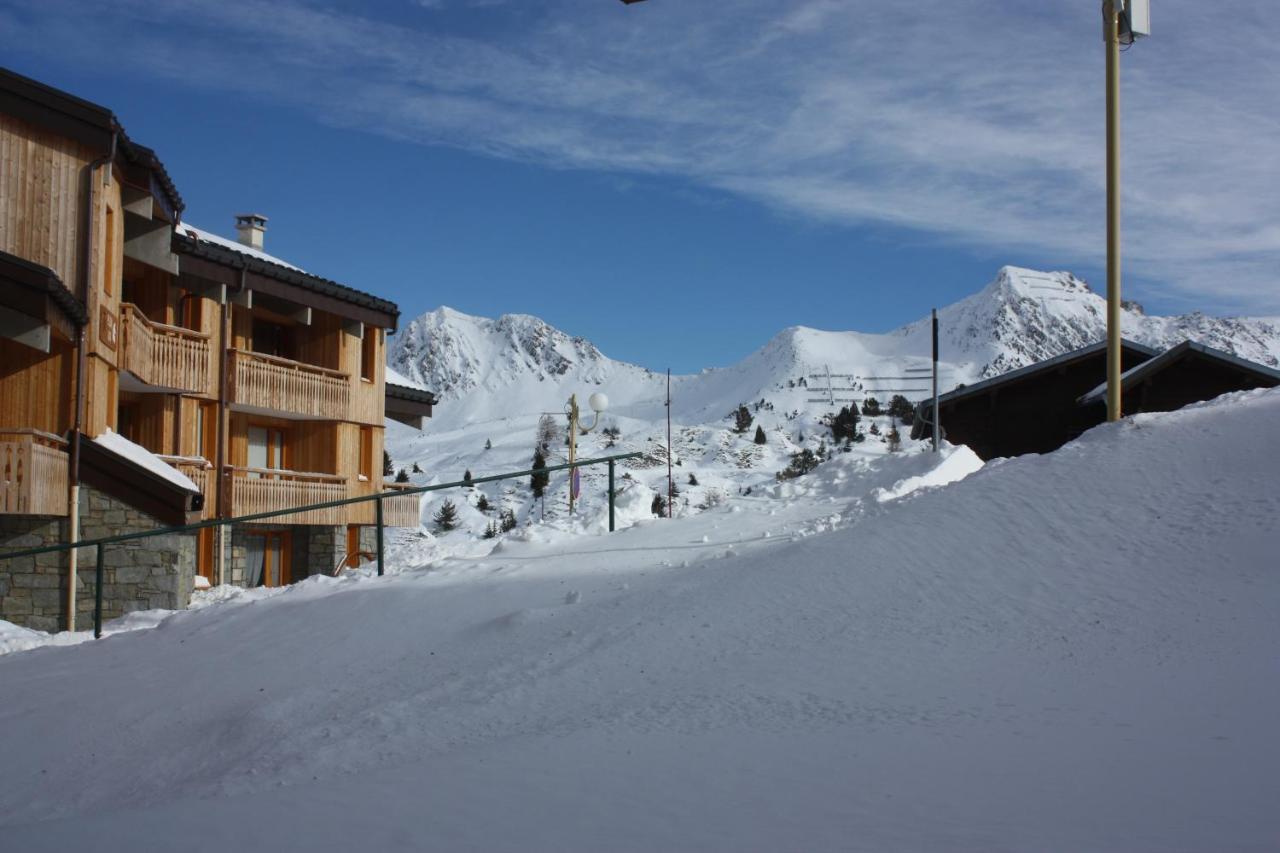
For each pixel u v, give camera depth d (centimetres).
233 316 2747
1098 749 539
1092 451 1115
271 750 753
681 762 580
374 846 460
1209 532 895
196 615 1283
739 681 757
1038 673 698
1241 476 980
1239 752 517
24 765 825
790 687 727
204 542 2520
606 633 932
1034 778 500
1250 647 692
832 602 911
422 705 812
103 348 2036
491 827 480
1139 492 998
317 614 1174
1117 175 1230
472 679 866
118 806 700
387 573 1381
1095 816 441
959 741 575
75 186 1930
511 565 1284
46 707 970
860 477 1577
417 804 526
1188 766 501
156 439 2428
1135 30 1222
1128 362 2812
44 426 1923
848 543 1038
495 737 713
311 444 2978
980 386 2867
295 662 1008
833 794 500
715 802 501
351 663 978
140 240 2261
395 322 3075
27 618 1953
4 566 1961
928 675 720
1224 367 2562
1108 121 1231
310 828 492
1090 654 723
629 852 434
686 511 5362
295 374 2792
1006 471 1129
